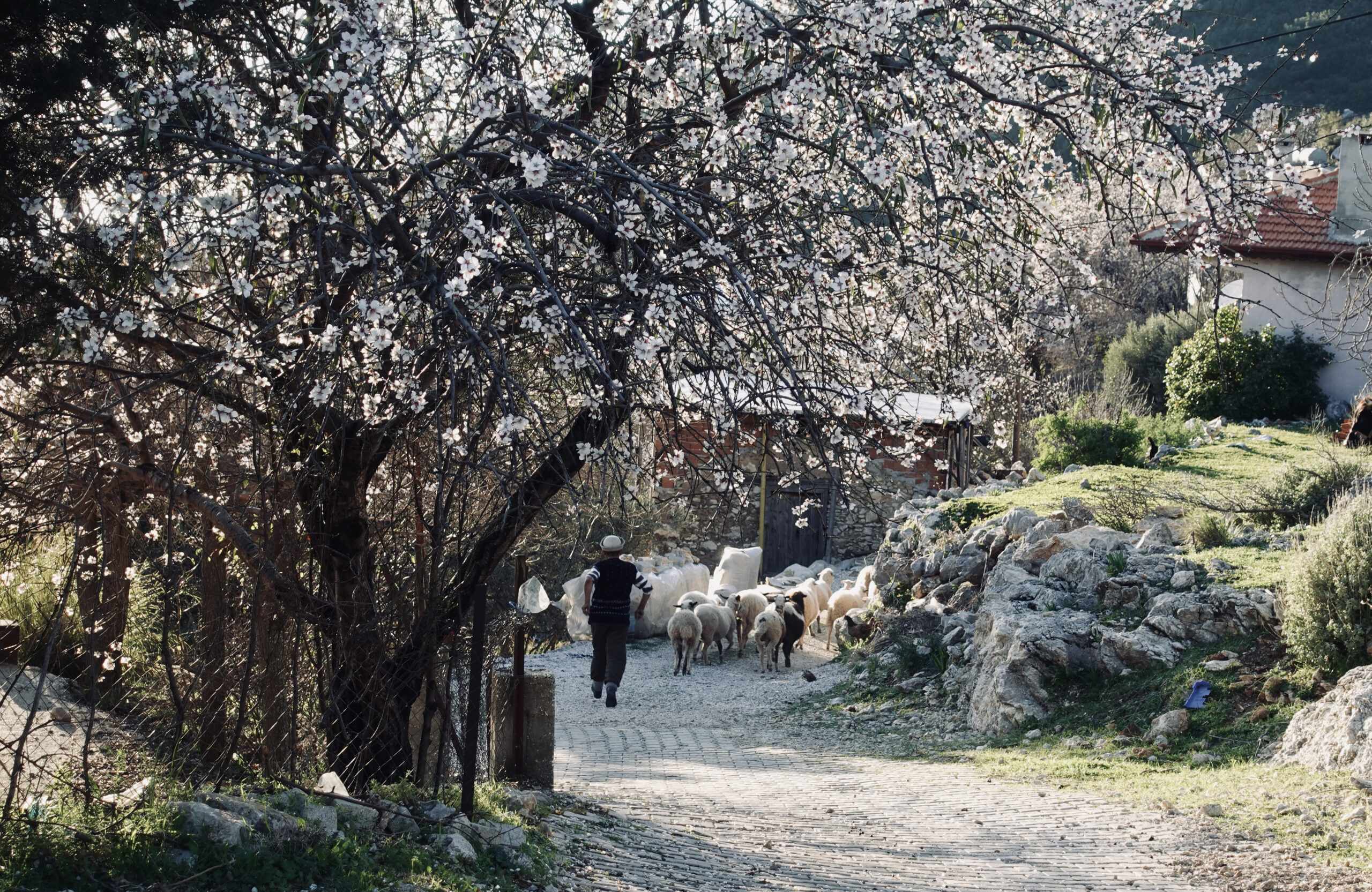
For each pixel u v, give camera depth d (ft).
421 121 15.20
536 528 36.24
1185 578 38.06
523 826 18.42
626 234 14.43
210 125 13.91
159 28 14.96
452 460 15.57
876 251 18.04
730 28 16.37
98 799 13.12
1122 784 27.94
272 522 16.98
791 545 77.97
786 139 16.22
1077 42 19.02
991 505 57.98
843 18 14.29
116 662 19.25
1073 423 70.59
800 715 47.16
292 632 17.79
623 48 16.47
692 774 33.68
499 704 24.43
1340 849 20.11
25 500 15.14
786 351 16.49
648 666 59.16
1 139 13.61
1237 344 79.82
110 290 13.78
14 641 23.50
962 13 16.42
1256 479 55.62
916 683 46.68
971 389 19.52
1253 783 25.46
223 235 12.73
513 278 16.34
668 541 76.23
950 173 17.53
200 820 12.76
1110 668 36.81
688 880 17.54
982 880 18.89
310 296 14.99
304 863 13.02
